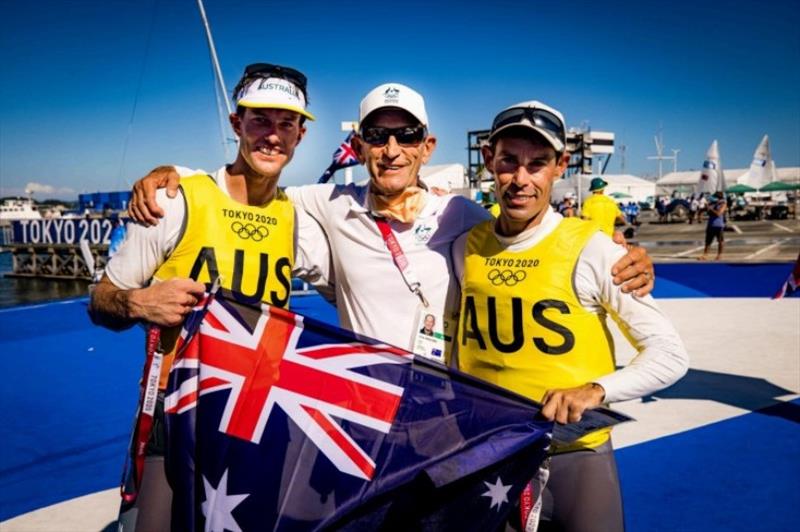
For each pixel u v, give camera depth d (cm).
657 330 211
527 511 212
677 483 397
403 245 267
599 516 218
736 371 659
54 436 510
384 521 208
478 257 246
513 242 236
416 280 262
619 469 421
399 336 265
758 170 3812
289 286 263
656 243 2431
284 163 251
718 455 441
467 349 246
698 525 344
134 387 652
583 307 226
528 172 223
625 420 207
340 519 207
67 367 739
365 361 221
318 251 286
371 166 260
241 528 209
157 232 240
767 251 1895
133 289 220
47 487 415
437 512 207
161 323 214
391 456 211
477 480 206
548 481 225
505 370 232
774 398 566
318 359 221
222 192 252
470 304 245
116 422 543
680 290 1255
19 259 2695
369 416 216
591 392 202
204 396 216
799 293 1159
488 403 214
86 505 388
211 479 212
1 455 471
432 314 265
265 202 260
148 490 222
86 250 1062
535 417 209
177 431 217
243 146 246
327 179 736
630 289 212
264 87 242
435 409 216
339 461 212
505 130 221
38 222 2620
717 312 995
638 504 370
